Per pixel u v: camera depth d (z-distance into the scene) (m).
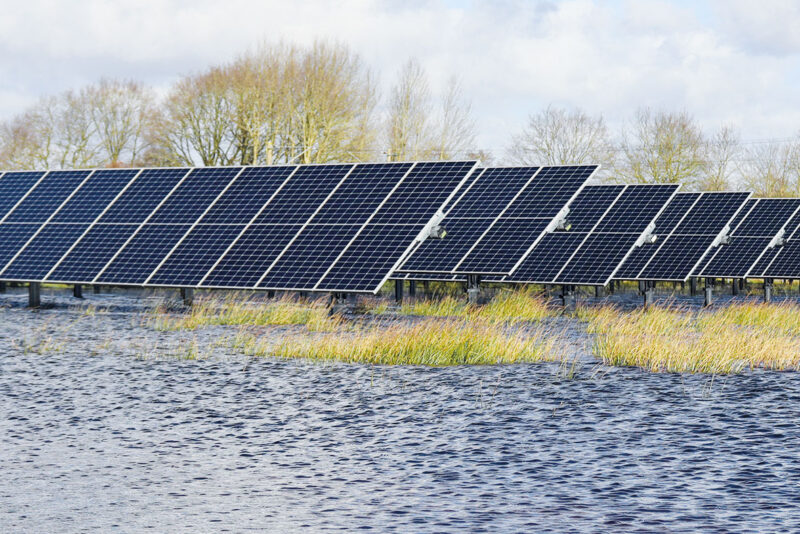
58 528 14.23
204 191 51.47
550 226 56.47
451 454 19.45
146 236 49.12
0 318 47.47
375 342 33.47
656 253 70.25
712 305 70.00
